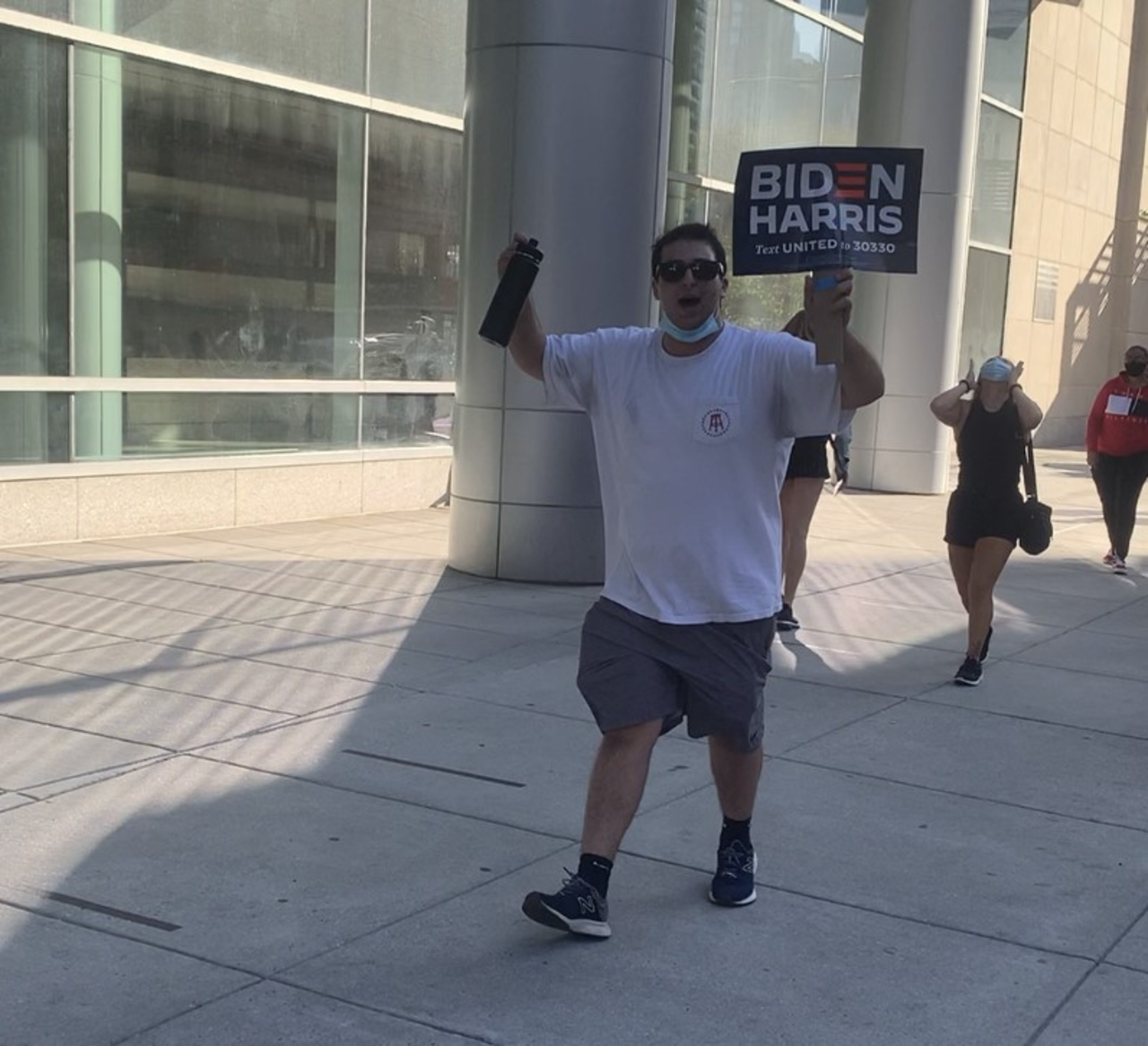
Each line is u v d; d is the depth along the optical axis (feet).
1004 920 13.99
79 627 25.50
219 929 13.07
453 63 45.32
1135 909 14.42
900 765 19.31
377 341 43.65
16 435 33.73
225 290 38.68
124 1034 11.03
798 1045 11.29
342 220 42.11
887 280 54.95
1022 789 18.47
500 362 31.71
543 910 12.80
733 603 12.92
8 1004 11.46
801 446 27.55
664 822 16.52
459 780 17.75
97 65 34.86
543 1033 11.35
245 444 39.34
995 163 72.23
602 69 30.45
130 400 36.22
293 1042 11.02
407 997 11.88
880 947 13.24
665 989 12.22
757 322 59.26
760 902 14.24
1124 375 37.58
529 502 31.83
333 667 23.43
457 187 46.24
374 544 36.81
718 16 53.21
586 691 13.21
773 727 21.03
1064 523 48.62
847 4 61.52
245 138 38.83
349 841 15.47
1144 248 93.30
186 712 20.40
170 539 35.91
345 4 41.29
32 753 18.21
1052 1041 11.50
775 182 12.51
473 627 26.99
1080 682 24.86
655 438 12.88
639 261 31.45
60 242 34.45
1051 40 76.48
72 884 13.98
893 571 36.35
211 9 37.42
